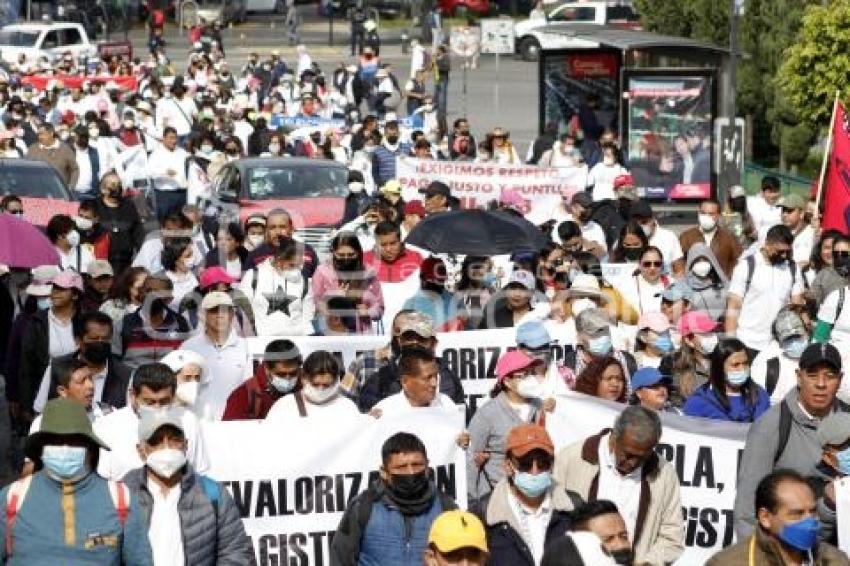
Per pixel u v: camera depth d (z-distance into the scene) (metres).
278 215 20.30
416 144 35.44
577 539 10.00
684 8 49.28
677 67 39.25
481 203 31.03
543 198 30.66
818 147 48.34
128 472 12.09
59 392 13.88
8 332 19.88
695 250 19.44
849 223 21.30
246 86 57.06
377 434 13.46
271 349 14.67
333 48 81.19
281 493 13.36
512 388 13.73
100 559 10.92
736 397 14.48
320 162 31.64
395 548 11.63
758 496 10.27
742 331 19.12
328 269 18.27
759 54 45.81
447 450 13.54
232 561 11.64
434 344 15.09
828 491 12.23
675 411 15.23
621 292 19.11
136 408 12.96
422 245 19.34
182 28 88.38
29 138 41.97
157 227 29.41
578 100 40.56
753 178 38.72
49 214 29.11
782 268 18.97
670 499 12.41
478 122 56.47
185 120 44.72
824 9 38.62
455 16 86.00
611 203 25.22
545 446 11.56
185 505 11.48
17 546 10.90
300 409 13.81
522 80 68.50
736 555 10.38
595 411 13.88
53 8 82.69
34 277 18.52
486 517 11.82
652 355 16.09
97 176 35.41
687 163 37.88
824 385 12.45
